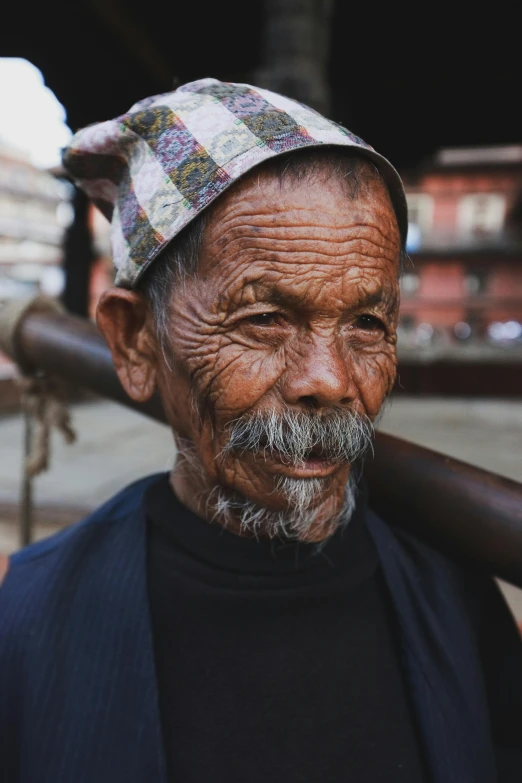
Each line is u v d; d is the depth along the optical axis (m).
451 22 4.44
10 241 24.81
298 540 0.56
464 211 24.41
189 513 0.61
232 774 0.52
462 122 5.65
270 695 0.55
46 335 1.05
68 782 0.52
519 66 4.86
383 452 0.70
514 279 24.22
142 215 0.53
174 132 0.51
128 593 0.59
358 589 0.63
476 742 0.59
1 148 25.89
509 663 0.70
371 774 0.54
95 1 3.81
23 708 0.58
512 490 0.63
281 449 0.49
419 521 0.68
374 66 5.01
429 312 25.00
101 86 5.06
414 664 0.59
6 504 2.21
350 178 0.48
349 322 0.51
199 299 0.51
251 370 0.50
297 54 3.02
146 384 0.60
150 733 0.52
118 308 0.60
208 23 4.61
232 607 0.57
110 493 2.39
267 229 0.47
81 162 0.60
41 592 0.63
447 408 5.75
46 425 1.22
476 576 0.74
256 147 0.46
